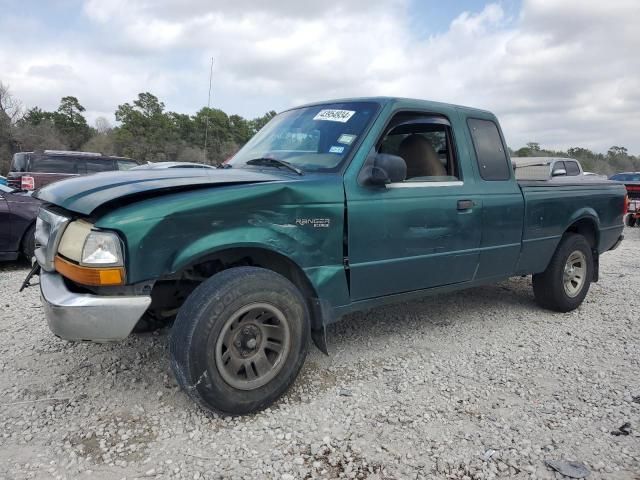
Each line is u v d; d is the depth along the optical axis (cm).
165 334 408
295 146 376
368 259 338
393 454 256
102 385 324
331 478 236
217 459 248
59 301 261
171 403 302
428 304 531
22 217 693
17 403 299
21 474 233
